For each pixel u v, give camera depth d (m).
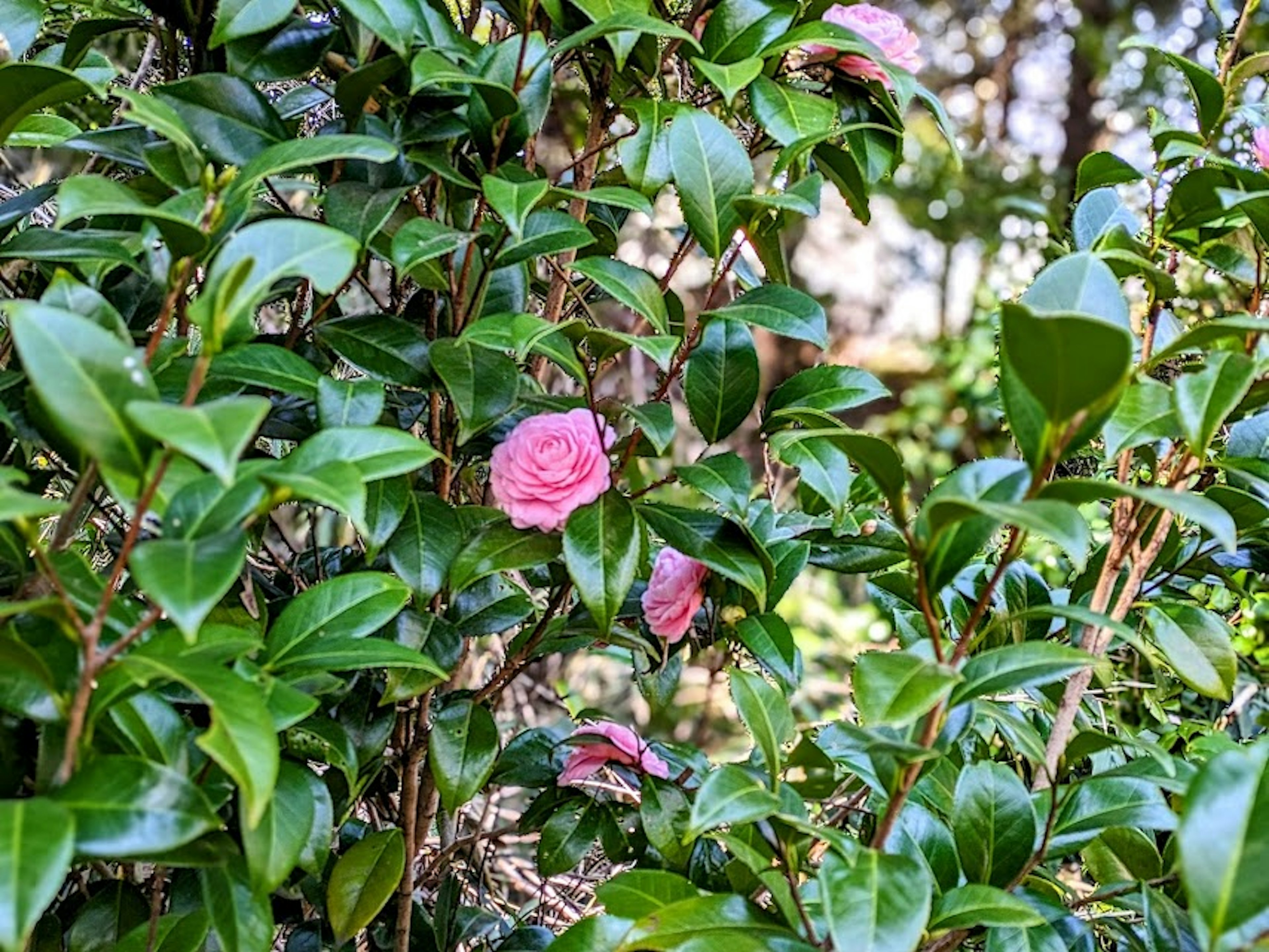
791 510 0.95
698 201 0.70
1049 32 3.23
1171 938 0.62
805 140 0.70
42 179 1.10
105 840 0.47
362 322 0.71
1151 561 0.71
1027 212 1.21
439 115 0.69
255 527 0.77
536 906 0.99
